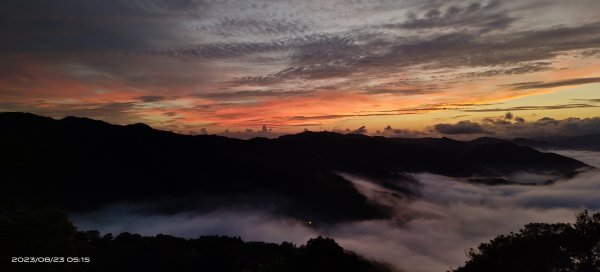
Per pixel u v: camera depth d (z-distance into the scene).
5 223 16.86
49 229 18.03
